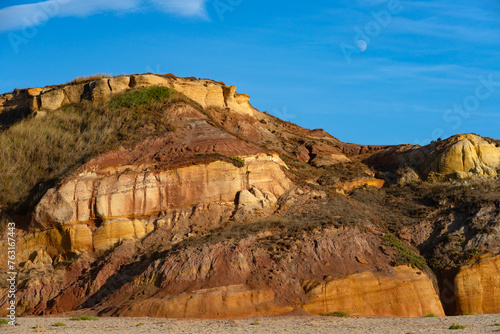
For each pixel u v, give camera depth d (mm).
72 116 52312
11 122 57469
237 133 56375
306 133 66000
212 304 32969
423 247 42438
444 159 52562
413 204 48125
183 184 43344
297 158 56344
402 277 36938
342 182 51656
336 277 35812
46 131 50219
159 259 37125
